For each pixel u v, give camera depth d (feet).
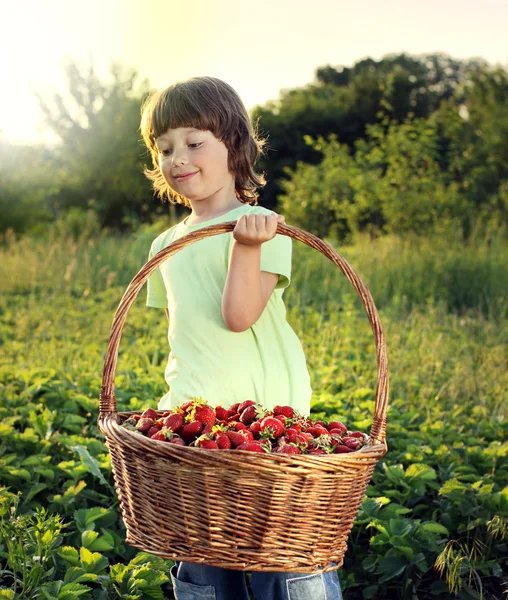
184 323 7.47
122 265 35.60
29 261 34.09
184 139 7.34
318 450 6.17
